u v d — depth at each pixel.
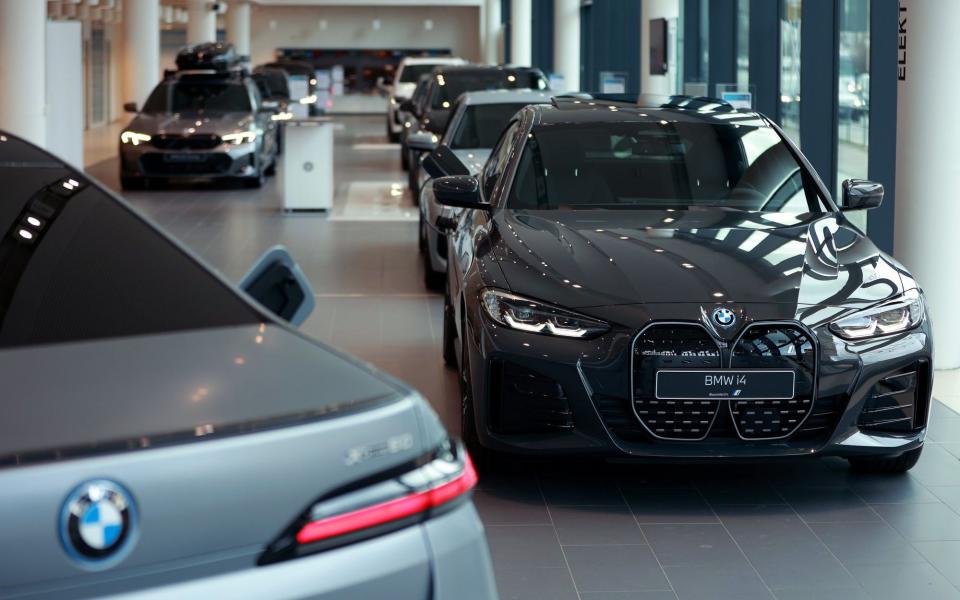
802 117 9.36
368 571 1.38
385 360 6.04
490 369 3.86
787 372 3.71
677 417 3.73
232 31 34.59
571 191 4.70
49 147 10.48
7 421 1.34
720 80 13.42
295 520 1.34
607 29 20.77
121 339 1.66
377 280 8.55
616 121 5.03
